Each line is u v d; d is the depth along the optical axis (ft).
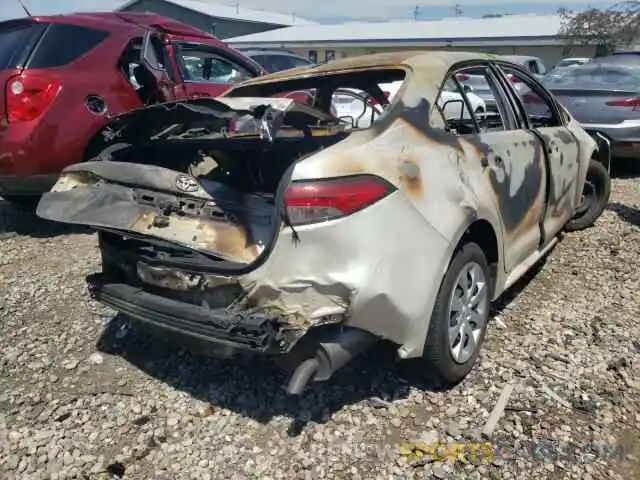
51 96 17.28
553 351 11.28
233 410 9.78
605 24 92.58
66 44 18.10
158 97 19.98
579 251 16.56
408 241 8.58
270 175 12.59
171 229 9.14
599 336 11.82
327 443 8.95
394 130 9.32
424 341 9.18
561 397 9.89
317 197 7.95
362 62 11.57
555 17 109.29
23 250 17.60
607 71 27.14
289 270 8.04
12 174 17.31
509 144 11.73
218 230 9.07
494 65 12.92
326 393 10.04
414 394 10.02
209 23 142.00
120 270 10.19
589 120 25.77
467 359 10.31
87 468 8.62
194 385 10.50
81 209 9.66
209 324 8.38
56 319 13.01
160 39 20.51
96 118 18.13
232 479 8.35
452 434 9.06
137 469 8.59
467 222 9.59
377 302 8.24
